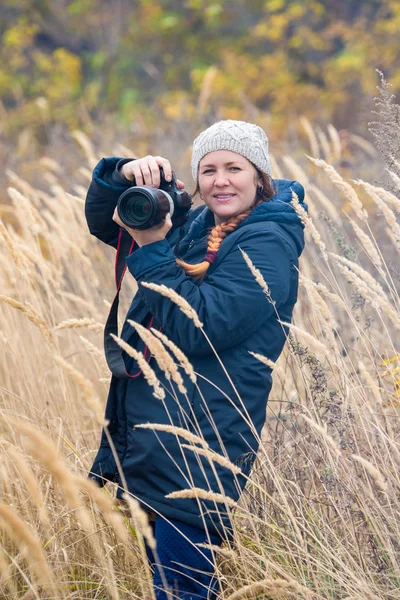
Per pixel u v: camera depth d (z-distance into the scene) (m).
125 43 32.84
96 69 32.84
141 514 5.98
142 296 7.02
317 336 8.98
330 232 10.78
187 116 23.09
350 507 7.50
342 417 7.56
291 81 28.52
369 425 7.53
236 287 6.86
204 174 7.36
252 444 7.07
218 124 7.32
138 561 7.58
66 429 9.38
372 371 9.02
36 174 20.70
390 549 6.82
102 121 26.41
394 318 7.45
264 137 7.49
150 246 7.01
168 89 31.39
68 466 8.23
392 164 8.73
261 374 7.07
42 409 9.71
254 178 7.36
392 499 7.34
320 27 32.25
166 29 32.53
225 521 6.98
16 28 33.03
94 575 7.79
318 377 7.88
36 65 32.44
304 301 11.02
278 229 7.18
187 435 6.27
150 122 26.56
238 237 7.13
